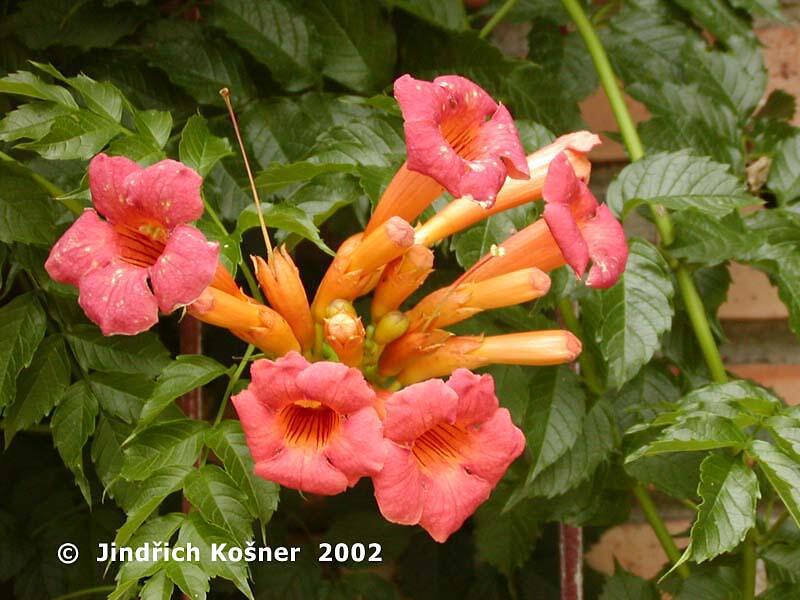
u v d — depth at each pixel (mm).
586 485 578
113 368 495
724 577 510
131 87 584
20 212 482
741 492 413
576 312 593
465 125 411
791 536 526
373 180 474
